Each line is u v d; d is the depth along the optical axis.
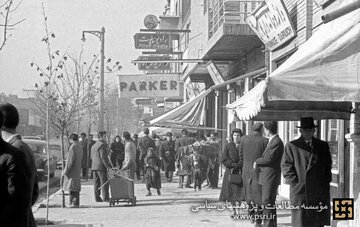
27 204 4.56
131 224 10.59
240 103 8.05
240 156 10.71
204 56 21.67
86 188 19.17
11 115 5.09
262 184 9.11
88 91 27.27
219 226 10.03
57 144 28.67
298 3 13.62
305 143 7.88
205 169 17.88
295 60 7.66
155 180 16.33
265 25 15.13
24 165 4.55
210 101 28.27
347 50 7.14
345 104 9.21
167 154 21.88
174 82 24.61
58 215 12.18
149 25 29.22
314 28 12.66
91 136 25.02
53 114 18.75
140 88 24.88
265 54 16.86
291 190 7.86
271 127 9.12
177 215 11.66
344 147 10.99
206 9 24.06
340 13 6.07
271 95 7.03
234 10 20.45
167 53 29.62
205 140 18.98
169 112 19.22
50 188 20.05
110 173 14.45
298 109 9.14
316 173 7.76
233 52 20.52
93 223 10.74
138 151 23.09
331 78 7.11
